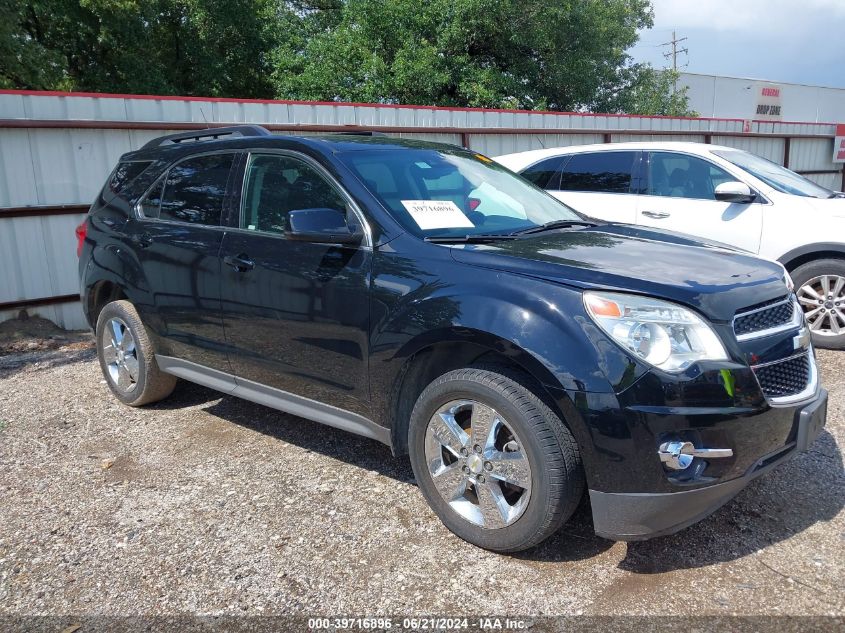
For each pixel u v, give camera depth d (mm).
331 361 3387
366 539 3074
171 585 2777
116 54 21703
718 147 6930
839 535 3008
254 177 3902
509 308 2752
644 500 2570
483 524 2924
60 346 7242
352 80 20672
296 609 2604
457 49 20562
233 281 3793
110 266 4652
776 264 3289
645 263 2973
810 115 44688
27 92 7578
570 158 7484
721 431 2562
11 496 3578
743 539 3004
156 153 4723
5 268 7680
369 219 3312
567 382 2574
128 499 3508
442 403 3002
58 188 7918
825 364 5578
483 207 3752
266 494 3521
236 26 23531
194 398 5012
